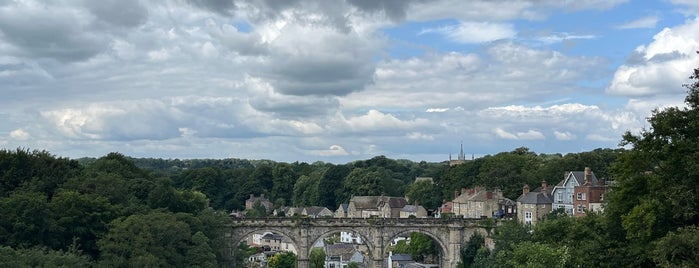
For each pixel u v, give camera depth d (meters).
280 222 151.75
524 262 82.69
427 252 183.00
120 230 112.25
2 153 132.38
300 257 151.88
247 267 190.50
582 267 71.25
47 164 137.62
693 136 62.75
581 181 154.62
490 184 196.75
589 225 76.44
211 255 122.12
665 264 56.25
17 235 107.31
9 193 124.56
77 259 100.75
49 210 111.31
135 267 107.19
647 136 65.31
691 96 62.97
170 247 116.69
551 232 84.44
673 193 60.19
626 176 68.62
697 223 63.09
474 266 144.88
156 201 138.62
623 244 69.50
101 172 141.50
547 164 197.00
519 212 164.88
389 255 192.50
